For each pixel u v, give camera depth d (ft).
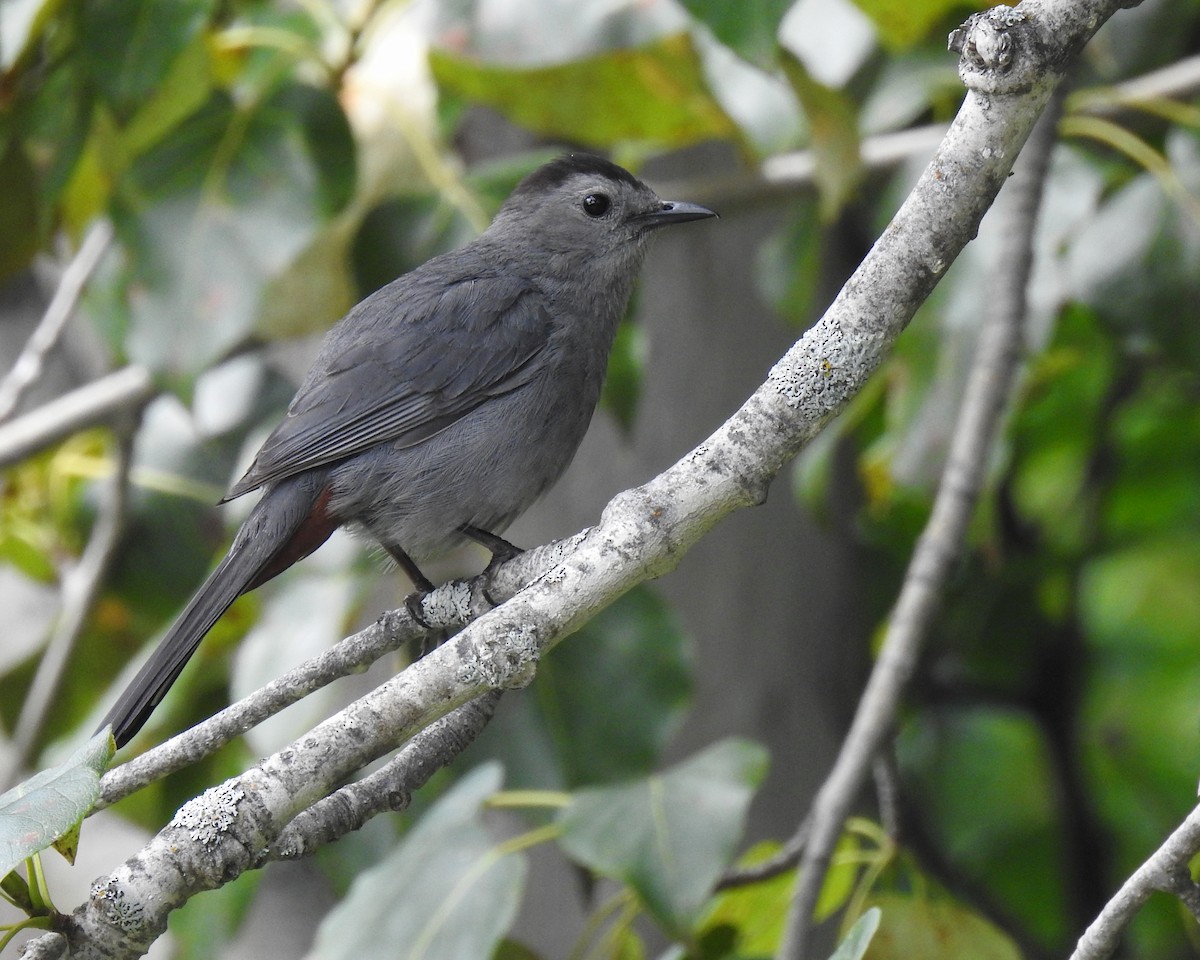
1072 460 43.01
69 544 40.98
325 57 34.71
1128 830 42.75
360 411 29.73
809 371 17.66
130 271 32.27
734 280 39.60
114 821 39.75
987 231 32.81
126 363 37.86
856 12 35.55
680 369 39.45
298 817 19.81
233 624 35.88
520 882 25.89
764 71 26.02
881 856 27.84
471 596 23.09
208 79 32.68
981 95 16.90
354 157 32.89
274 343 38.70
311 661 20.25
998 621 43.45
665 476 18.03
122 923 17.03
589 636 30.63
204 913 32.37
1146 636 42.88
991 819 41.81
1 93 33.24
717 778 25.67
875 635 41.39
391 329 30.53
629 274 33.50
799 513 39.70
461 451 30.14
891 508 42.88
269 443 29.50
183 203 32.35
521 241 33.24
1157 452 43.47
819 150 31.01
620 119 33.55
